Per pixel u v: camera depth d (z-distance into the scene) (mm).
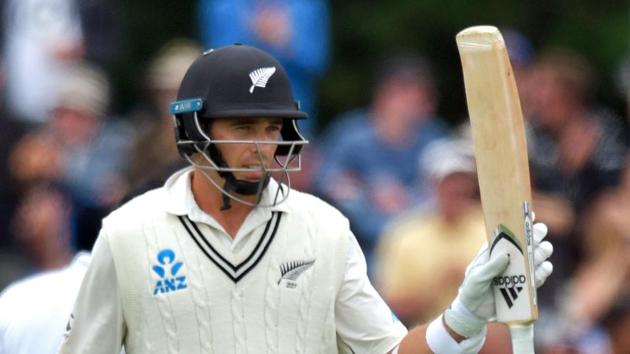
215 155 19266
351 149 39656
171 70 33906
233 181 19156
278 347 19328
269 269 19406
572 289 32500
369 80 54688
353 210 37062
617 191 34844
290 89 19578
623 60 53031
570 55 50906
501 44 18766
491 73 18750
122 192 28875
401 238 35031
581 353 30453
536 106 37812
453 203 34250
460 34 18859
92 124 37969
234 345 19219
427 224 34875
